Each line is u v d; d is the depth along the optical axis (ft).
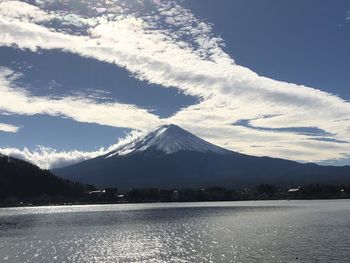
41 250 337.93
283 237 371.56
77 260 293.02
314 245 318.45
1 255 315.99
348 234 375.66
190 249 323.98
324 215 610.65
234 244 339.16
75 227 540.52
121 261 285.43
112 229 503.20
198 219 627.05
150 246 348.59
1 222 645.92
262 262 261.65
